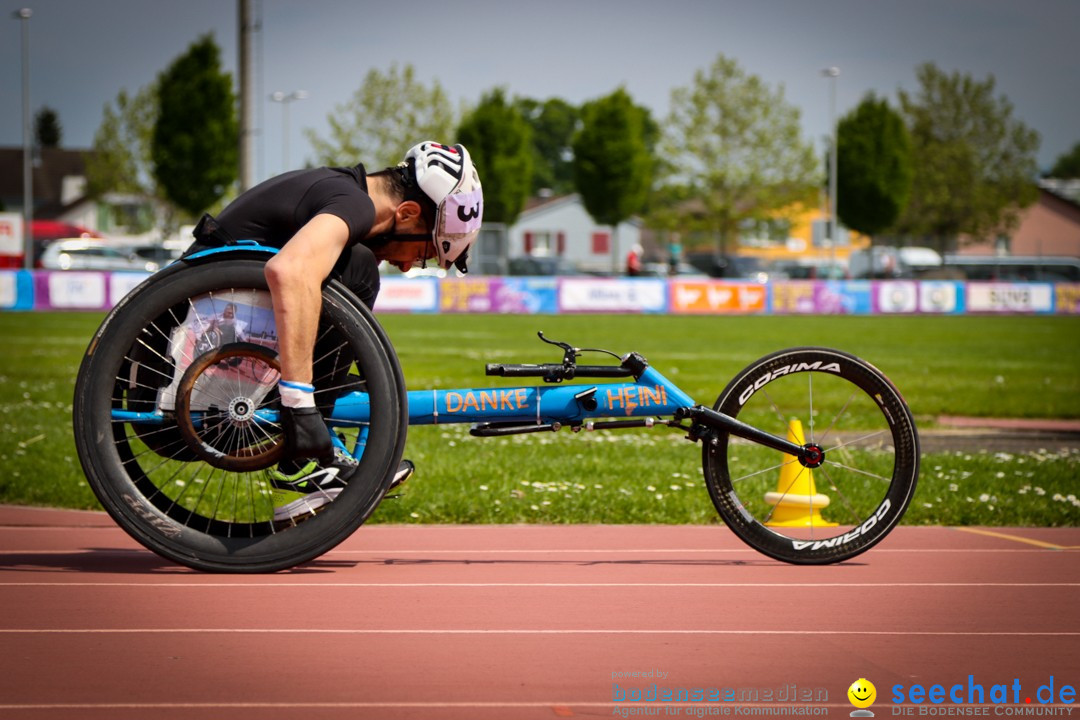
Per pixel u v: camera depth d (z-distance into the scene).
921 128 126.06
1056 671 6.07
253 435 7.98
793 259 157.50
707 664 6.13
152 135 115.19
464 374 29.73
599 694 5.59
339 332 8.01
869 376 8.73
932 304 83.00
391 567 8.69
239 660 6.09
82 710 5.27
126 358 8.02
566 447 16.50
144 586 7.84
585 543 9.94
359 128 111.06
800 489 10.96
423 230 8.42
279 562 8.12
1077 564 8.99
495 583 8.12
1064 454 17.31
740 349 42.59
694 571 8.65
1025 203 126.19
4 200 167.25
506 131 116.56
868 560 9.14
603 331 54.28
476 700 5.48
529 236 163.12
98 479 8.00
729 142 113.44
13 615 7.02
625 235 165.25
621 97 116.44
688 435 8.70
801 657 6.29
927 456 15.48
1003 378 32.91
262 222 8.02
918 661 6.24
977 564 8.99
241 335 7.98
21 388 25.56
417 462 14.30
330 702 5.42
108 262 101.81
